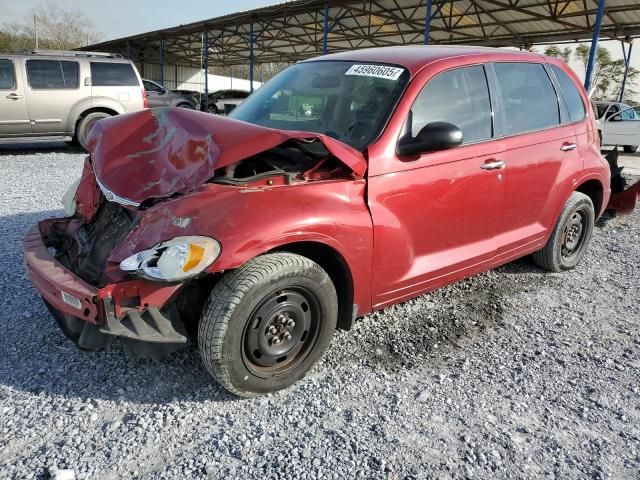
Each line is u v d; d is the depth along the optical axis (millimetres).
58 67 11203
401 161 3164
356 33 26516
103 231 3123
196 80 47000
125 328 2494
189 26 27500
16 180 8211
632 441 2615
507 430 2652
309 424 2629
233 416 2668
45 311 3670
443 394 2934
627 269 5133
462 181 3504
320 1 18922
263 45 33812
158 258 2471
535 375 3172
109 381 2910
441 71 3498
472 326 3779
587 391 3029
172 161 3047
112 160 3324
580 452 2518
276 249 2771
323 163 2992
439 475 2324
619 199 6797
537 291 4469
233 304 2545
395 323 3760
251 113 3928
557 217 4578
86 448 2396
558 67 4594
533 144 4051
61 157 11031
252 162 3027
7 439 2426
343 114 3422
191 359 3141
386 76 3461
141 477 2242
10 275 4262
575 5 17281
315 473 2299
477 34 23719
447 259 3582
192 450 2416
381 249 3102
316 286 2826
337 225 2844
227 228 2531
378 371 3133
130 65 11984
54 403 2703
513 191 3939
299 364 2928
